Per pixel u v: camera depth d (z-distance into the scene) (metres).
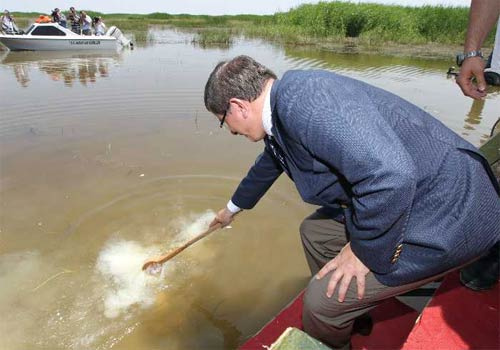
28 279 3.11
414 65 12.09
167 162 4.94
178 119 6.43
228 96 1.62
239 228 3.76
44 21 14.91
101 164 4.85
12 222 3.72
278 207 4.08
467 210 1.50
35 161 4.88
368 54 14.38
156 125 6.16
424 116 1.60
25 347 2.55
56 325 2.72
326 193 1.72
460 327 1.74
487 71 2.03
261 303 2.92
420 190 1.51
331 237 2.21
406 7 20.19
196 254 3.43
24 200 4.06
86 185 4.39
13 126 6.00
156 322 2.75
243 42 17.58
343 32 18.91
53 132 5.79
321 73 1.52
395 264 1.62
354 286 1.68
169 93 7.90
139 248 3.49
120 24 26.25
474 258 1.65
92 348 2.55
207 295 2.99
